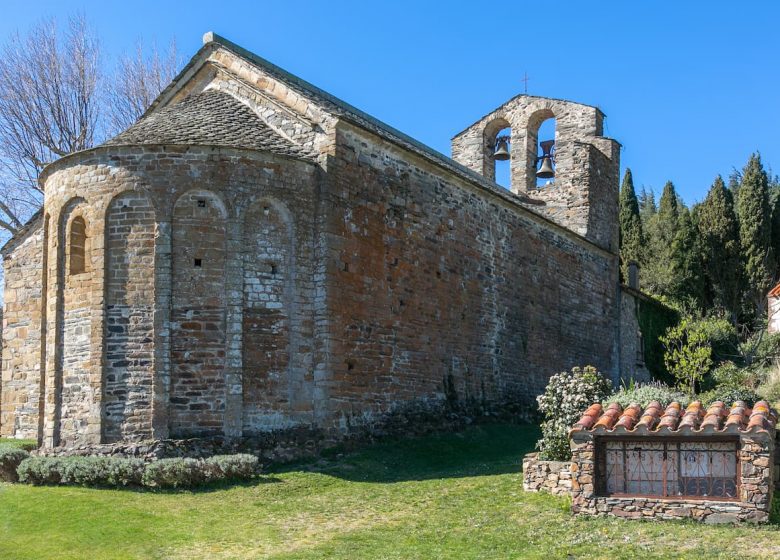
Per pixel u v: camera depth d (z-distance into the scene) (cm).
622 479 1166
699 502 1097
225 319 1652
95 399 1617
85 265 1691
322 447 1688
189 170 1681
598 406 1270
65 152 3052
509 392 2453
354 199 1869
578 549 1014
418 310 2064
